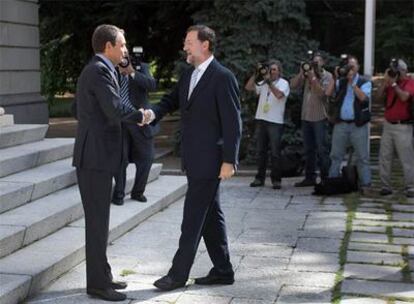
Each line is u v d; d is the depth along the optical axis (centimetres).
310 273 509
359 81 822
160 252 556
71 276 486
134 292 459
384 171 828
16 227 506
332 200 801
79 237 539
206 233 472
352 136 828
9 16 997
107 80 424
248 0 1070
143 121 451
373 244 596
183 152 453
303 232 639
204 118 443
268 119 865
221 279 476
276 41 1091
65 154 752
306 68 852
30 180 613
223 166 439
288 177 962
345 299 452
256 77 876
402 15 1216
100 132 427
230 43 1088
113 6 1351
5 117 807
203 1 1155
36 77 1088
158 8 1356
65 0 1366
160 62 1590
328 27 1285
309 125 877
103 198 433
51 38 1505
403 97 788
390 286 480
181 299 447
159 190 764
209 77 442
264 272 511
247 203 779
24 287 432
